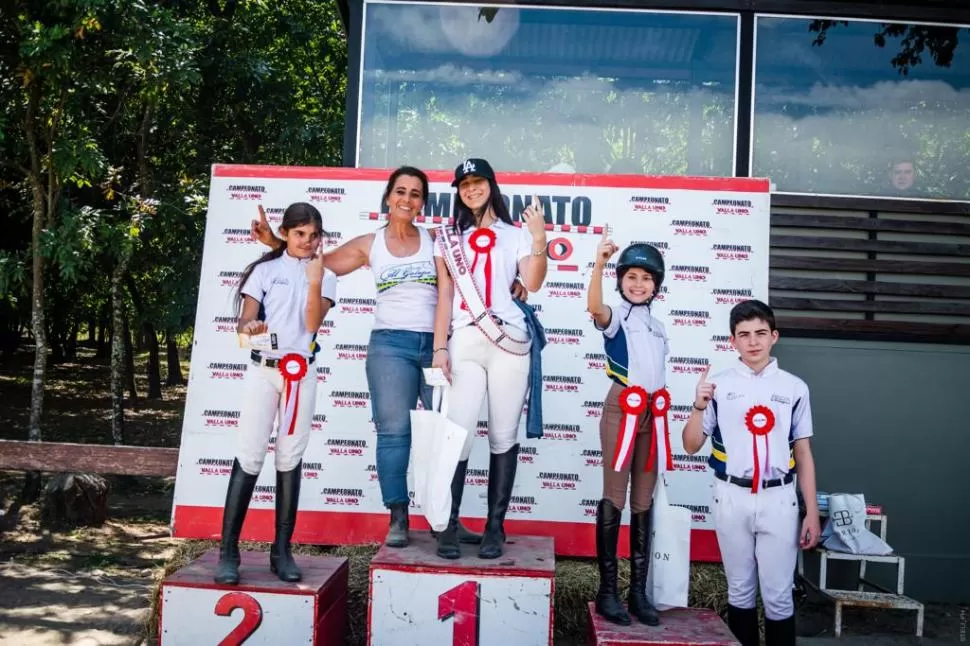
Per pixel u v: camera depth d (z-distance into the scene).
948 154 5.46
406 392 3.55
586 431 4.58
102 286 11.43
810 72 5.50
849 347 5.21
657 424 3.24
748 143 5.44
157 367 15.70
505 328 3.39
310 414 3.50
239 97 10.29
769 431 3.36
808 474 3.44
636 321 3.36
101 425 12.23
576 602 4.09
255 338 3.41
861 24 5.48
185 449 4.56
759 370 3.49
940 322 5.25
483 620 3.30
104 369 22.22
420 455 3.37
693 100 5.54
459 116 5.59
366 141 5.53
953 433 5.20
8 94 7.12
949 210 5.36
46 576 5.30
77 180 7.30
